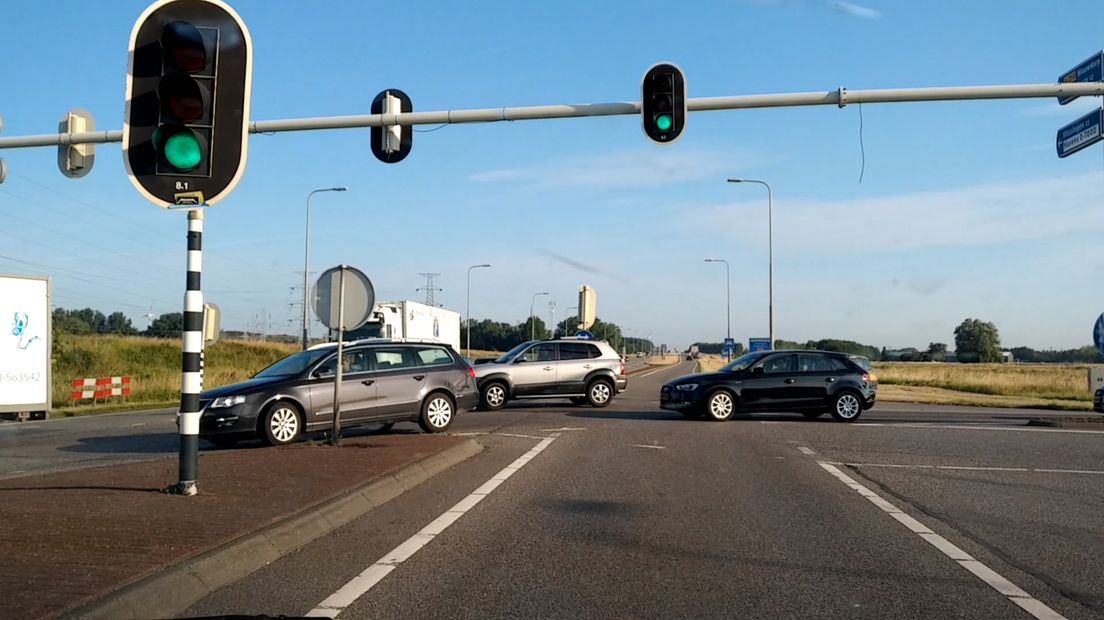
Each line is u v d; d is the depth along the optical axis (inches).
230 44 349.7
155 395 1406.3
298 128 537.0
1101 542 320.5
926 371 2389.3
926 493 423.5
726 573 273.7
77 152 567.2
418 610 233.3
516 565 280.8
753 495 412.2
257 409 564.7
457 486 431.8
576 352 987.9
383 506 378.3
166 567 240.5
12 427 877.2
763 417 858.8
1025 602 245.1
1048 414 968.3
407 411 629.0
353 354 620.1
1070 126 539.2
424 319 1673.2
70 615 198.1
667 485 438.3
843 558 293.7
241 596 243.3
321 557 288.4
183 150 341.7
